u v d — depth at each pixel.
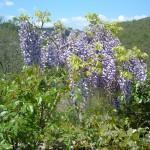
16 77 6.01
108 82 9.03
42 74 6.66
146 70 9.39
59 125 5.90
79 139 6.33
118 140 6.46
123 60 9.05
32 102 5.59
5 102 5.68
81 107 7.74
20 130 5.34
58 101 5.79
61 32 11.95
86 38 9.97
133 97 9.06
